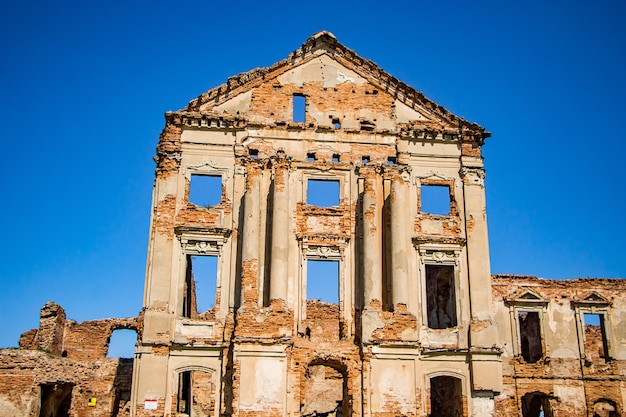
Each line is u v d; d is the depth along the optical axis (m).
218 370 29.28
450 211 33.28
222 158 32.78
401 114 34.62
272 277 29.83
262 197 31.84
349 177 32.81
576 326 38.25
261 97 34.03
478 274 31.97
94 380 36.72
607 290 39.09
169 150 32.41
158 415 28.36
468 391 30.11
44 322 38.94
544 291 38.62
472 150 34.19
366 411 28.44
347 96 34.53
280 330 28.83
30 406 34.78
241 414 27.62
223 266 30.88
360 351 29.38
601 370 37.50
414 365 29.39
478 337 30.86
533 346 39.34
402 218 31.61
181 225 31.16
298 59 34.94
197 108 33.50
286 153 33.12
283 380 28.19
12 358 35.53
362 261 31.14
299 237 31.27
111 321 40.19
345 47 35.00
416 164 33.78
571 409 36.62
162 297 29.94
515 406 36.22
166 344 29.27
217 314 30.14
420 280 31.62
